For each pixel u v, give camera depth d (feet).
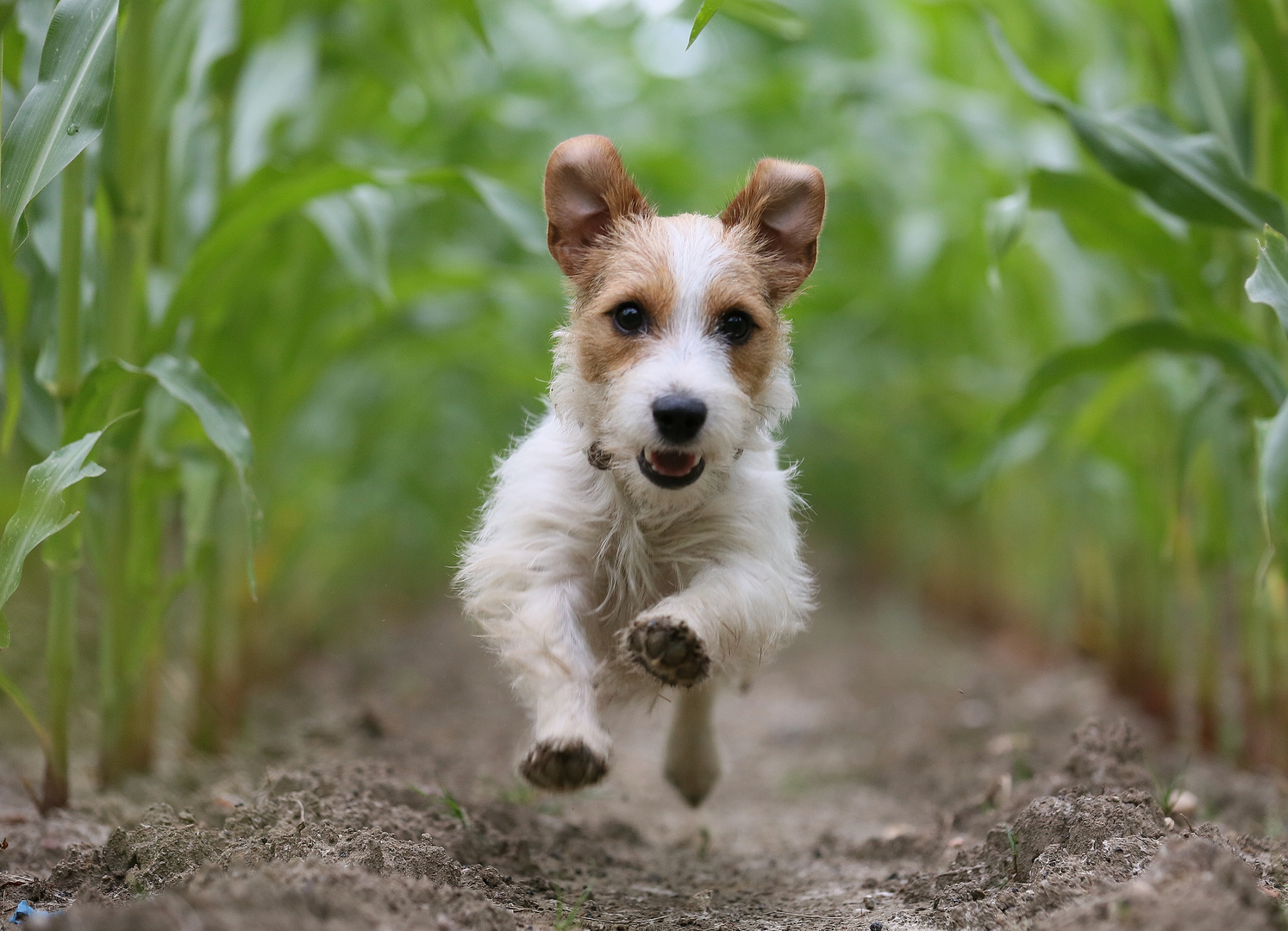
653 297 10.89
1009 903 9.37
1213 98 14.38
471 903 8.70
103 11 10.48
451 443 29.12
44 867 10.91
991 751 17.69
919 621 33.19
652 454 10.36
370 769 13.07
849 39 29.66
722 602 10.22
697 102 27.40
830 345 30.73
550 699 10.09
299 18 18.19
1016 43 21.21
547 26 26.13
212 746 16.90
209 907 7.59
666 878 12.12
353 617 29.84
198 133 16.33
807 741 21.31
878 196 26.81
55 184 13.00
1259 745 16.19
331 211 15.39
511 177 22.61
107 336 13.17
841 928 9.95
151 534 14.25
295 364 18.90
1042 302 22.72
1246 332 14.07
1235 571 17.01
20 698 12.08
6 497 18.37
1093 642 24.18
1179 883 8.17
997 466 20.88
